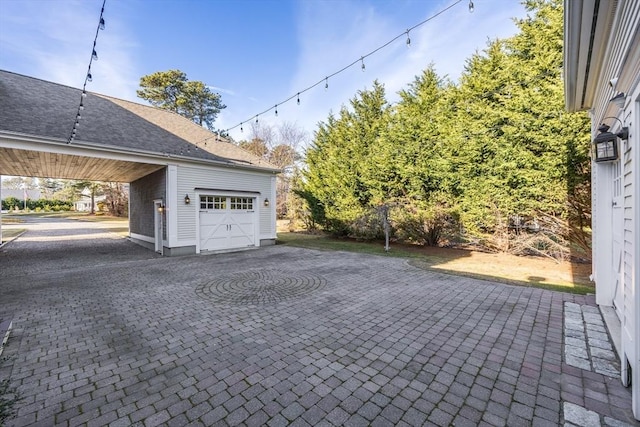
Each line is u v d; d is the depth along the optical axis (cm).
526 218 797
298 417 208
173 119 1227
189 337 339
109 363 283
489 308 426
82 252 1008
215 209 1040
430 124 952
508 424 199
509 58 843
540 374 257
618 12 240
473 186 838
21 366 278
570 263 744
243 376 259
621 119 304
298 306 443
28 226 2225
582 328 351
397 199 1067
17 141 702
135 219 1323
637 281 204
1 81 884
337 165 1297
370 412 212
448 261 798
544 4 826
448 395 230
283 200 2458
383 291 518
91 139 820
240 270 704
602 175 420
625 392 231
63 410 217
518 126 736
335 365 276
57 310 430
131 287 557
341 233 1358
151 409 218
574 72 364
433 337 333
